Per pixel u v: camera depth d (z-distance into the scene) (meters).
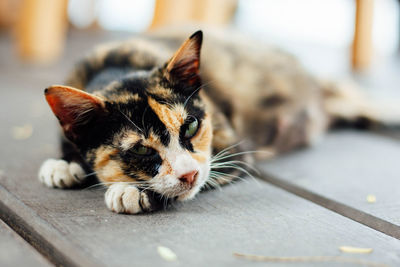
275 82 0.63
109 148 0.44
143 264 0.35
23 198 0.44
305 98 0.66
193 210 0.43
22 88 0.91
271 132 0.62
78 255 0.36
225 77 0.59
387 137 0.69
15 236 0.39
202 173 0.45
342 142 0.66
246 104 0.60
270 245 0.38
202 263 0.36
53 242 0.38
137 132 0.43
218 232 0.40
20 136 0.62
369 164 0.56
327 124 0.71
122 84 0.46
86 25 1.79
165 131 0.44
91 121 0.44
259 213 0.43
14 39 1.41
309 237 0.40
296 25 1.92
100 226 0.40
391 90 0.98
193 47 0.46
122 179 0.44
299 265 0.36
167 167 0.43
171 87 0.46
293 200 0.46
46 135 0.63
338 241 0.39
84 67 0.54
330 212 0.44
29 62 1.14
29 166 0.52
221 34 0.65
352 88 0.78
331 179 0.52
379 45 1.73
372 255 0.38
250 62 0.62
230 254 0.37
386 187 0.50
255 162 0.57
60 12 1.17
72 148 0.49
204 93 0.54
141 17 1.86
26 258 0.36
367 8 1.13
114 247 0.37
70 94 0.42
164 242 0.38
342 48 1.65
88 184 0.47
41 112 0.73
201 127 0.46
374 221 0.43
